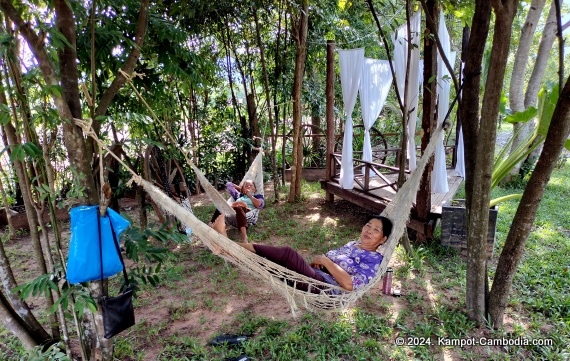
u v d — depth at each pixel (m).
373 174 7.04
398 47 4.56
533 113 3.70
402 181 4.25
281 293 2.37
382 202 5.14
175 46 3.82
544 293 3.30
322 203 6.67
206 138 7.45
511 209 5.82
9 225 5.14
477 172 2.78
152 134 4.45
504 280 2.82
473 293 2.96
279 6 5.77
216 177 7.66
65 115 1.97
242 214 4.64
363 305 3.28
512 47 8.74
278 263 2.47
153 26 3.58
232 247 2.20
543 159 2.54
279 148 9.30
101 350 2.32
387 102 9.73
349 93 5.36
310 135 8.20
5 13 1.73
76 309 1.90
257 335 2.92
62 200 2.08
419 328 2.91
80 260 1.92
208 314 3.25
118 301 2.04
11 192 5.86
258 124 7.53
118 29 3.28
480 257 2.88
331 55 6.04
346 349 2.68
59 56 2.04
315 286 2.42
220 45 7.04
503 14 2.29
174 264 4.28
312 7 6.09
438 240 4.57
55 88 1.82
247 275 3.99
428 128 4.13
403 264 4.04
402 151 4.18
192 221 2.10
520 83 6.89
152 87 3.81
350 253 2.71
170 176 6.38
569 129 2.42
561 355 2.52
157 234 2.26
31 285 1.99
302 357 2.63
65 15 2.03
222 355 2.67
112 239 2.01
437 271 3.89
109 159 3.96
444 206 4.30
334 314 3.15
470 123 2.85
